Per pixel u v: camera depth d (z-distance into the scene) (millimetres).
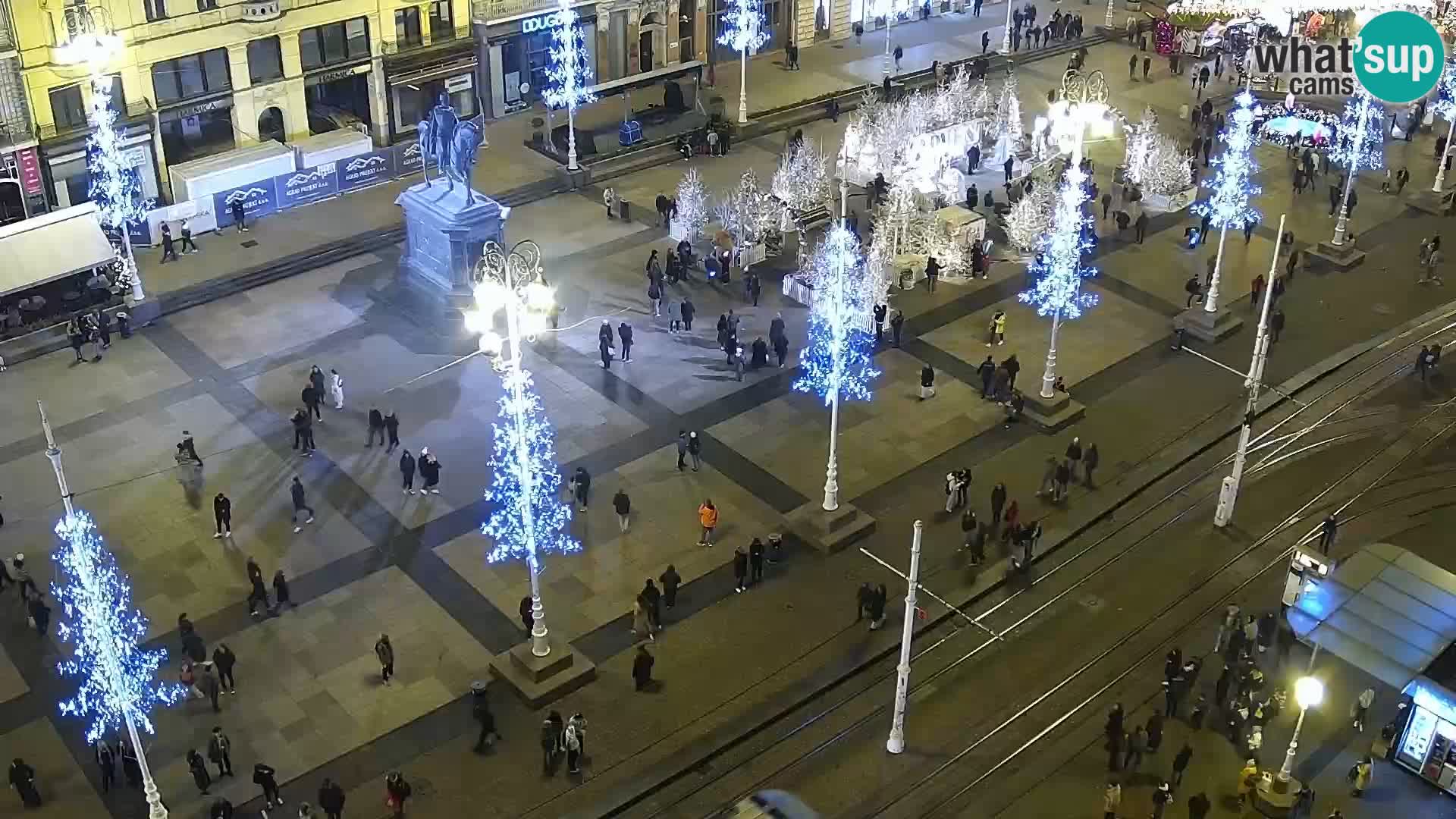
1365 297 59344
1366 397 52281
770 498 45812
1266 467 48250
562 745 35875
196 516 44406
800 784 35688
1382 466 48344
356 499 45312
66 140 57969
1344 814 35031
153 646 39188
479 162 68562
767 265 59969
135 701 37344
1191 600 42000
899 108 67812
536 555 42344
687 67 77188
